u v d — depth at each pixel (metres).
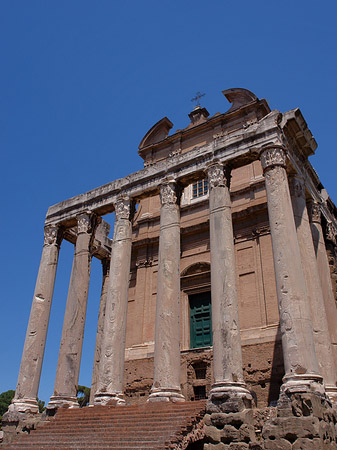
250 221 27.55
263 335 23.81
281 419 13.95
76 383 21.77
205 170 21.89
